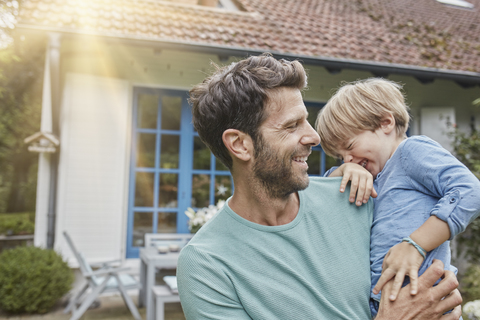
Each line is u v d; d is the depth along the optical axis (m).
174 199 5.40
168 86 5.41
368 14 7.87
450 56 6.31
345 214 1.26
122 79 5.12
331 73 5.52
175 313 4.48
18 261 4.41
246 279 1.06
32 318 4.26
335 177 1.38
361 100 1.50
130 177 5.27
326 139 1.61
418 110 6.32
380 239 1.25
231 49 4.89
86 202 4.91
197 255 1.08
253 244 1.10
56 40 4.45
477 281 4.62
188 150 5.47
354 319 1.11
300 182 1.12
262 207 1.15
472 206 1.12
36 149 4.57
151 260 3.90
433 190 1.23
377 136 1.48
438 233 1.13
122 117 5.09
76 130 4.93
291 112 1.10
